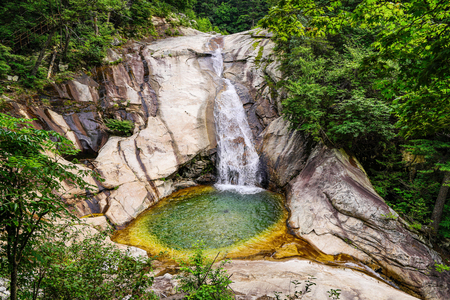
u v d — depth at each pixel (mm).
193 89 19234
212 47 23859
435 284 8211
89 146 13641
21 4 15383
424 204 11344
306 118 13992
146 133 15820
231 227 11234
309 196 12062
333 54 15883
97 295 3416
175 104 17953
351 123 11562
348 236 9766
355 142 13656
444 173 11156
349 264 8742
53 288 3141
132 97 17016
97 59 16828
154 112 17156
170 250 9422
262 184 16750
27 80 13078
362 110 11234
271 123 18438
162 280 6684
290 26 4973
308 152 15141
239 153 18078
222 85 20359
